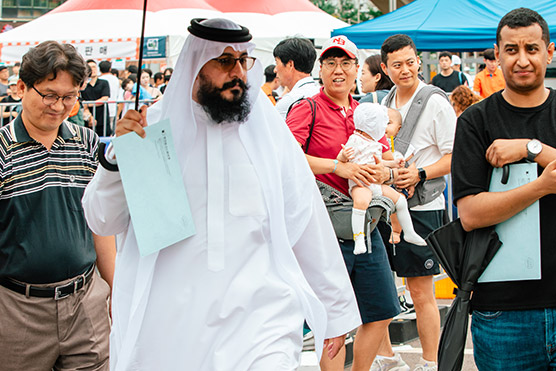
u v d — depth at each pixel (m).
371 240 4.39
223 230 2.73
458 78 13.02
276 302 2.78
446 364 3.31
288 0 12.78
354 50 4.39
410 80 4.98
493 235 3.20
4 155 3.18
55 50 3.12
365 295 4.37
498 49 3.22
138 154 2.64
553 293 3.14
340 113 4.44
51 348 3.29
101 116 12.14
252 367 2.67
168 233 2.66
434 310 4.98
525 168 3.13
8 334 3.22
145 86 15.77
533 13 3.10
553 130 3.13
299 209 2.98
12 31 12.33
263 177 2.82
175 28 11.45
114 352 2.85
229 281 2.73
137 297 2.70
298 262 3.09
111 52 11.64
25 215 3.18
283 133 2.99
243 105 2.76
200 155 2.79
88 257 3.36
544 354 3.18
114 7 12.06
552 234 3.13
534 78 3.10
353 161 4.29
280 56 5.24
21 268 3.19
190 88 2.75
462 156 3.27
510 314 3.18
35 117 3.16
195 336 2.71
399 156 4.72
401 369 5.18
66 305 3.29
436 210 4.97
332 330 3.13
